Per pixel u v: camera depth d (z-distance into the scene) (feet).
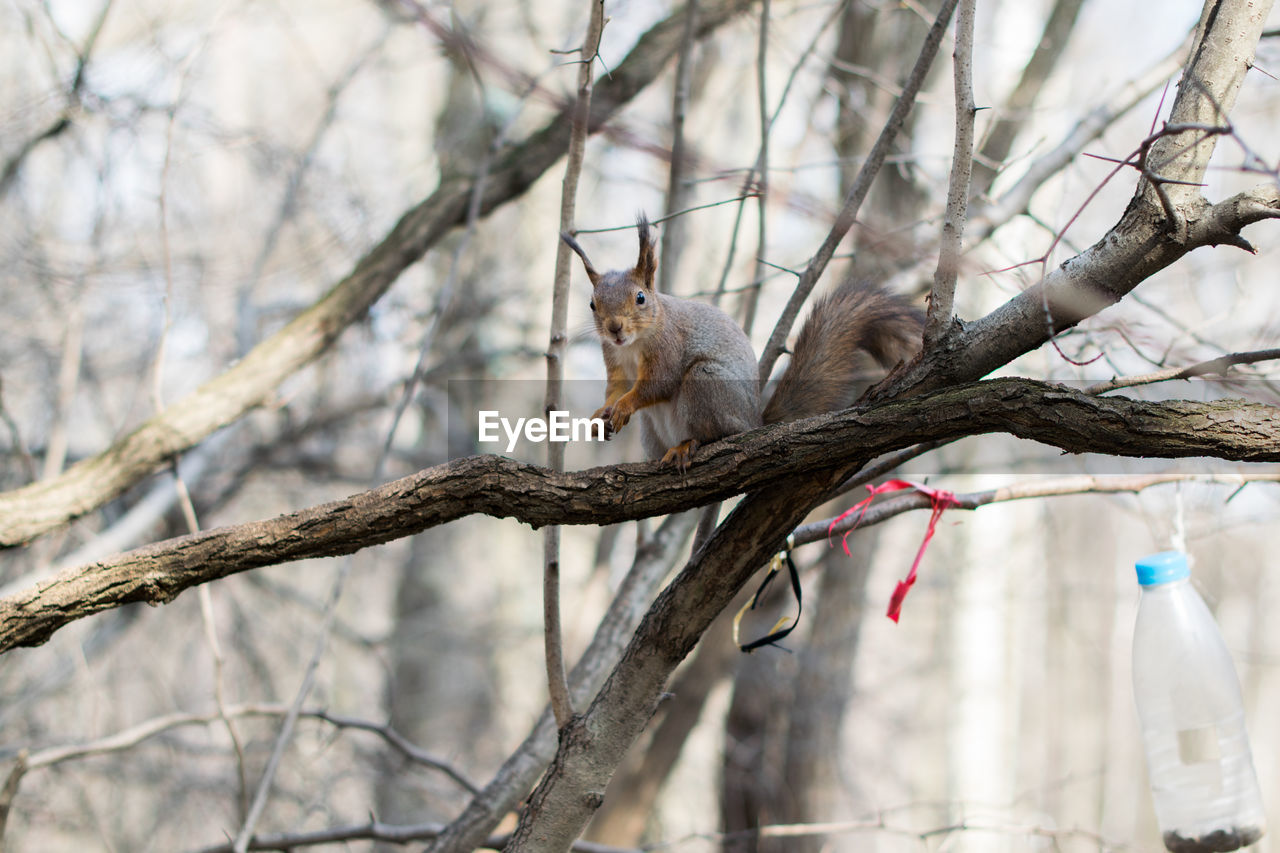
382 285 18.70
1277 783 57.98
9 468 23.91
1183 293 18.37
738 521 9.55
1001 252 16.49
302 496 31.30
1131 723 55.77
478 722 33.50
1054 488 12.10
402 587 32.81
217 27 20.68
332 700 35.70
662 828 34.68
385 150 32.53
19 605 9.62
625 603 14.37
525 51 27.91
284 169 24.31
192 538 9.85
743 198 12.22
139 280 23.43
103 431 26.73
